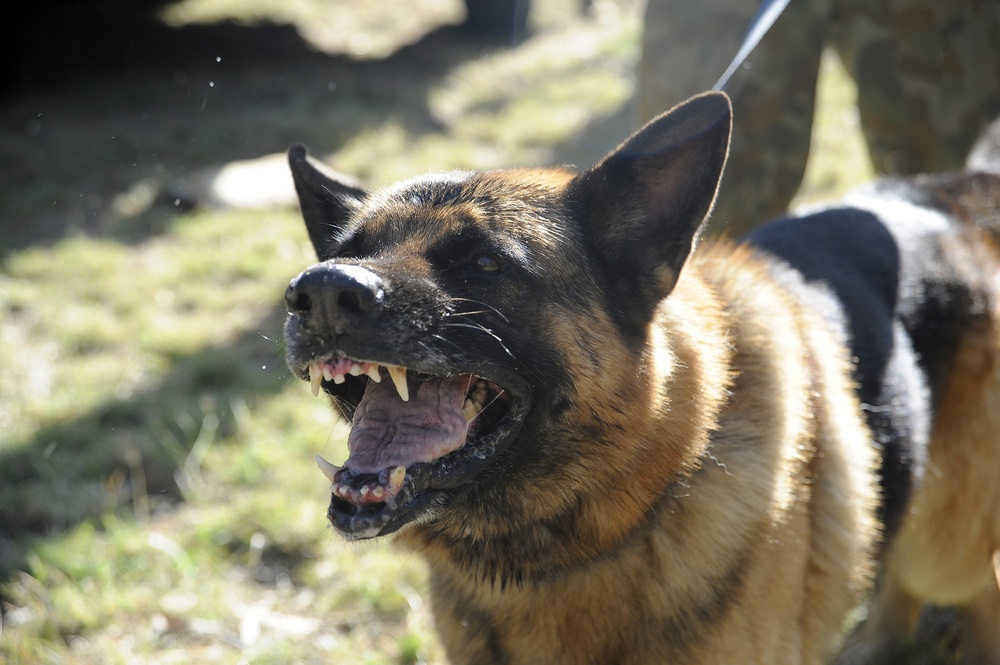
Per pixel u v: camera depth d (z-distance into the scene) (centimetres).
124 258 690
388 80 1092
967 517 309
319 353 215
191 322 586
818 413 258
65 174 841
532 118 917
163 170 841
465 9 1288
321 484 429
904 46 409
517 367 226
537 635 251
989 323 305
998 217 333
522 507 237
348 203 277
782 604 239
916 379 291
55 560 385
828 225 313
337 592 368
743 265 280
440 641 270
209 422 479
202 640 351
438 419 230
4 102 1017
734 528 235
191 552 390
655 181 234
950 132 418
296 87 1070
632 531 237
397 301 216
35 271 664
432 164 817
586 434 231
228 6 1405
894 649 336
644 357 233
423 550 252
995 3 392
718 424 245
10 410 504
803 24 390
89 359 555
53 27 1202
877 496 271
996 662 326
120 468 454
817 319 276
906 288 300
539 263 230
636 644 243
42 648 342
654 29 413
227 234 708
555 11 1381
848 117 768
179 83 1077
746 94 394
